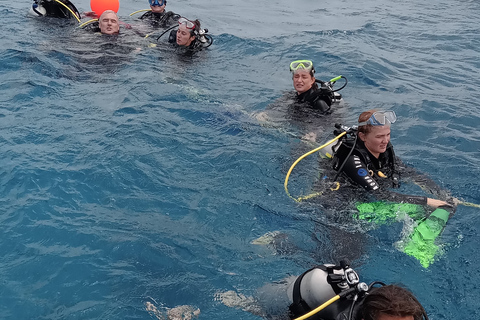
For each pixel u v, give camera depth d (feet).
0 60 23.04
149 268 11.37
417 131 18.85
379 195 13.64
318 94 20.24
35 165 14.98
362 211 13.41
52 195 13.76
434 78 25.26
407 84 24.22
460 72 26.25
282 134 18.12
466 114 20.56
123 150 16.16
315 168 15.78
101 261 11.50
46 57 24.07
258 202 13.98
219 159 16.15
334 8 41.27
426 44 31.01
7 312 9.99
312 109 20.10
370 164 14.51
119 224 12.82
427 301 10.61
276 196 14.29
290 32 32.78
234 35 30.71
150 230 12.64
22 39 26.43
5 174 14.48
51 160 15.34
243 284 10.93
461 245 12.30
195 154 16.39
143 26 31.37
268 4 42.34
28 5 33.76
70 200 13.65
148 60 25.38
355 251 12.11
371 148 14.33
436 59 28.32
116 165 15.28
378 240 12.50
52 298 10.41
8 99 19.30
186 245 12.17
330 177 14.52
